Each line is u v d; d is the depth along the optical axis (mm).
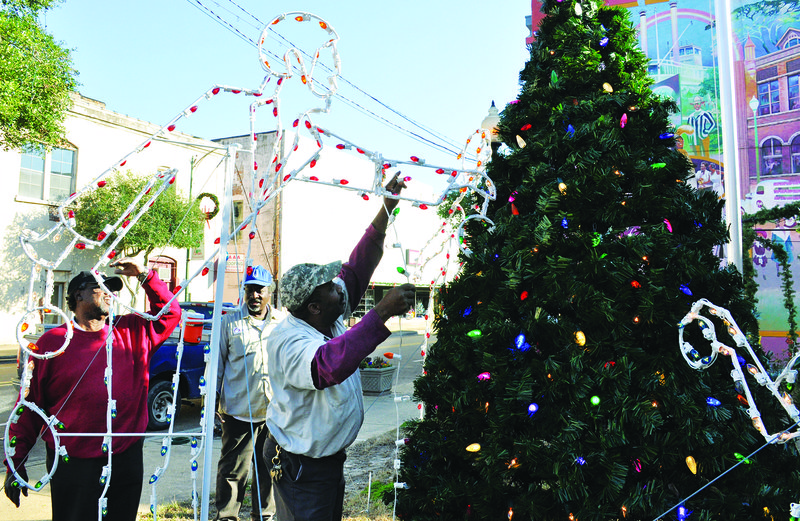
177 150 13555
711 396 1904
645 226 2064
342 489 2221
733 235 3498
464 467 2178
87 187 2080
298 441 2074
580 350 1912
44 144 12266
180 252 12531
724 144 3541
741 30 6609
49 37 10898
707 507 1828
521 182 2436
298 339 2076
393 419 6672
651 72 6977
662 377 1910
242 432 3359
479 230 2510
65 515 2430
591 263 1940
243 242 20438
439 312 2365
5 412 6898
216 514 3387
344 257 23344
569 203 2088
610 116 2242
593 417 1818
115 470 2453
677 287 2000
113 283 2633
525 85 2672
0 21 10023
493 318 2070
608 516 1792
